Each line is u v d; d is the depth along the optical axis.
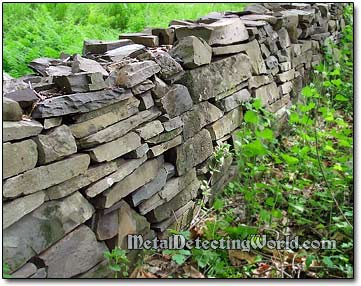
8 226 2.19
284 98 5.16
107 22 5.67
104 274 2.73
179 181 3.38
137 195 2.96
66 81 2.53
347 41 7.18
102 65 3.00
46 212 2.39
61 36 4.77
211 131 3.71
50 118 2.40
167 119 3.19
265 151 3.46
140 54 3.21
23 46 4.18
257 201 3.65
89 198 2.65
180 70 3.35
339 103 5.68
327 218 3.61
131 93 2.89
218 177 3.80
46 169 2.35
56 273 2.43
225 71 3.87
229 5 7.48
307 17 5.70
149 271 2.98
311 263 3.08
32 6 5.52
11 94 2.37
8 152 2.17
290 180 3.90
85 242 2.61
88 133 2.60
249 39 4.35
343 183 3.72
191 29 3.70
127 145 2.83
